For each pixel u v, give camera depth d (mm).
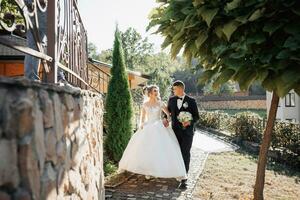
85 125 2877
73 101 2244
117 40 7891
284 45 2514
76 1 3801
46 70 2082
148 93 6340
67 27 2994
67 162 1979
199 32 3090
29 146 1293
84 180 2633
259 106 40125
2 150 1119
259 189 4035
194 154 9703
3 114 1128
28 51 1625
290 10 2695
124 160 6227
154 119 6156
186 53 3395
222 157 9391
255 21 2793
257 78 2941
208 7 2896
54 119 1680
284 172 7770
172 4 3174
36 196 1361
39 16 2635
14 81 1167
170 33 3285
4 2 3697
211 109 42531
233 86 47844
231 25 2686
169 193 5375
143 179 6156
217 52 3062
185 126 6027
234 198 5133
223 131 16781
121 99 7664
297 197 5457
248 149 11422
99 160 4094
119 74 7777
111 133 7594
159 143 5887
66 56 2977
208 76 3252
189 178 6383
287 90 2598
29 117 1295
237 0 2615
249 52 2828
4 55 6703
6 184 1140
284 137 9453
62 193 1819
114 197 5125
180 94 6184
